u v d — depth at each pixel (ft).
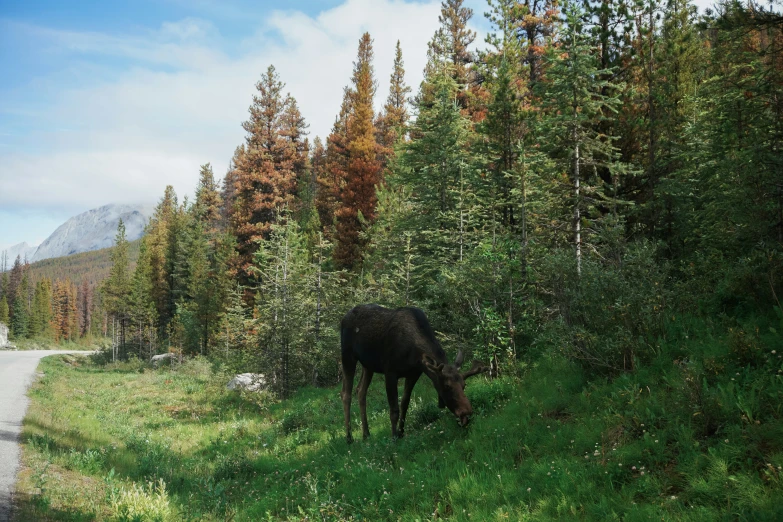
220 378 69.00
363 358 29.27
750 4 27.53
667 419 17.49
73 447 30.42
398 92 162.50
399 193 88.48
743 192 28.86
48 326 385.70
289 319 57.36
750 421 15.29
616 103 42.45
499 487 17.57
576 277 26.61
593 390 22.53
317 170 228.43
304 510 20.71
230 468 29.58
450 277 37.70
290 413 41.16
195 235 184.44
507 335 34.96
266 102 147.84
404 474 20.95
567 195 42.96
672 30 49.16
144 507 19.60
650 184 47.34
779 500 12.10
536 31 82.33
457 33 116.16
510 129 58.03
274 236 63.05
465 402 22.18
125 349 210.59
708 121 37.86
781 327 19.84
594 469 16.46
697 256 33.22
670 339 22.70
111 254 239.71
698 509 12.89
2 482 21.13
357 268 103.35
